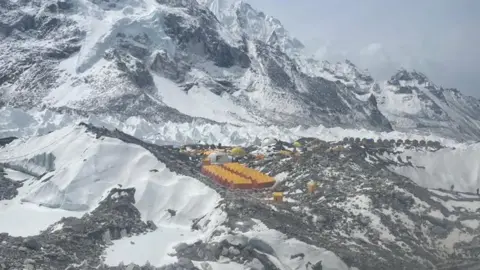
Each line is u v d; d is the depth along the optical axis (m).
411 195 191.00
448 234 176.62
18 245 146.50
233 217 164.50
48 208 186.38
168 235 166.12
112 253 151.50
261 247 149.12
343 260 149.62
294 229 161.88
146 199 183.50
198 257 148.25
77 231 159.62
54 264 140.38
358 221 177.25
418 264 159.88
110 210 176.25
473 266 161.00
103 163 197.75
